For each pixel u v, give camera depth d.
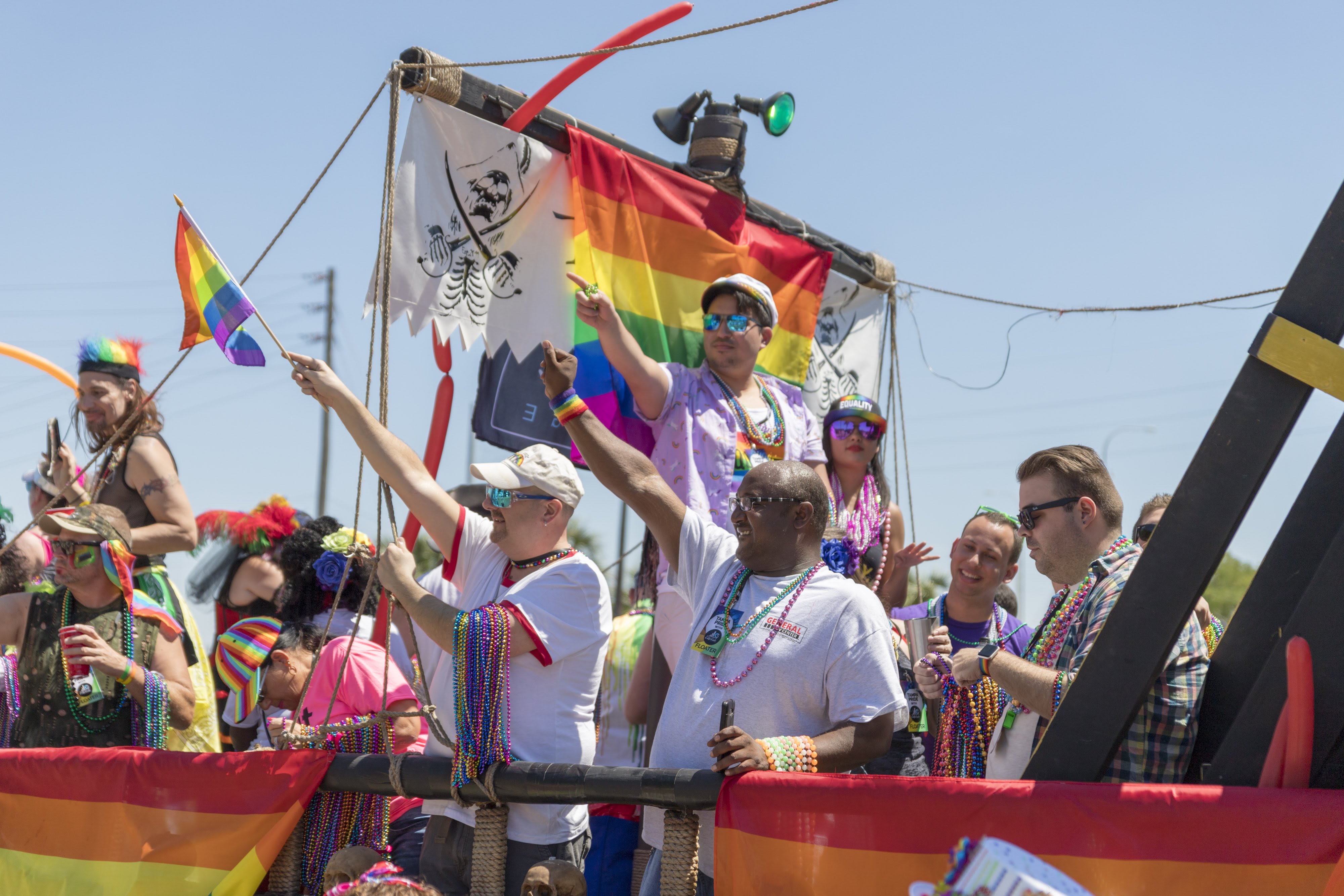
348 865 3.35
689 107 5.47
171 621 4.50
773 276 5.70
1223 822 2.52
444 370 4.62
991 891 2.23
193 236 3.80
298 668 4.22
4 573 5.67
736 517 3.33
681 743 3.17
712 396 4.80
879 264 6.41
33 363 5.68
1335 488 3.04
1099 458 3.59
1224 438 2.77
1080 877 2.58
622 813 4.47
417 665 3.62
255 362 3.70
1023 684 3.16
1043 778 2.87
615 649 5.37
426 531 3.83
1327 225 2.72
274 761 3.57
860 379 6.39
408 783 3.40
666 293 5.23
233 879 3.50
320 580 4.50
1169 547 2.79
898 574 5.39
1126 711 2.80
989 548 4.51
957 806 2.69
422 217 4.41
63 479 5.23
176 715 4.39
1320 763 2.60
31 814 3.82
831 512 5.05
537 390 4.96
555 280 4.86
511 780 3.25
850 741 3.04
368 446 3.73
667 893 3.02
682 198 5.30
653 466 3.53
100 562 4.32
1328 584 2.65
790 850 2.81
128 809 3.68
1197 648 3.14
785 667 3.11
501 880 3.31
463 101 4.46
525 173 4.77
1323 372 2.65
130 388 5.03
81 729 4.22
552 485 3.62
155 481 4.89
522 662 3.49
